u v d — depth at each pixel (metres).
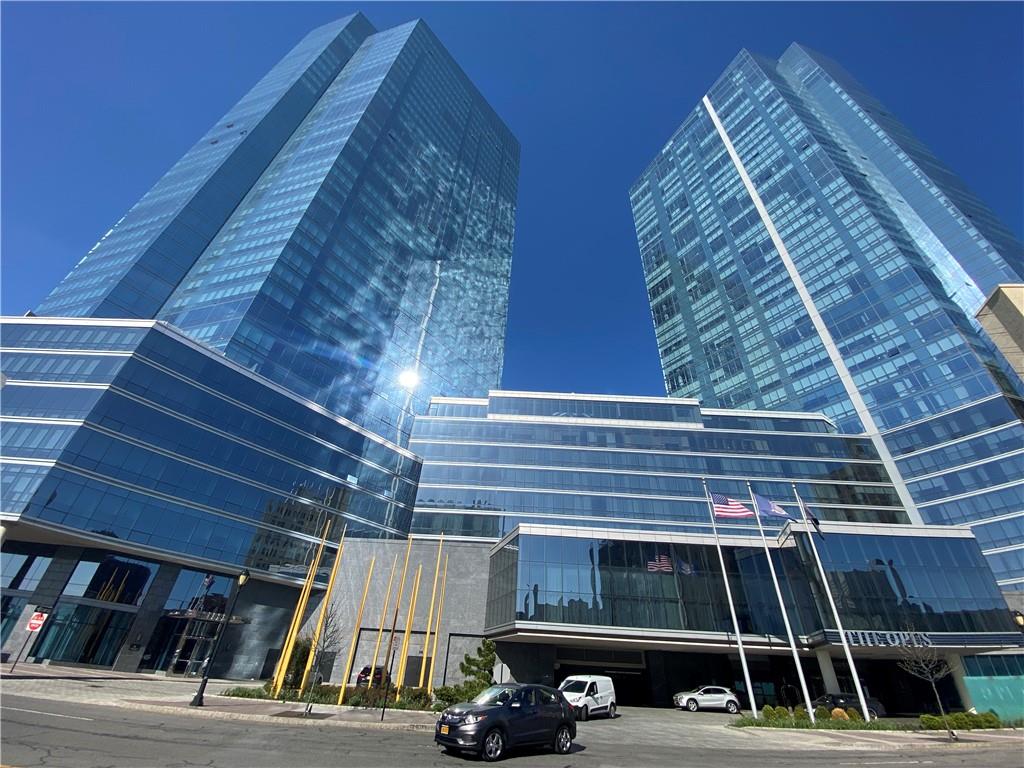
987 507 57.12
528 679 37.16
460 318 107.62
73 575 38.81
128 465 42.25
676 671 39.00
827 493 64.44
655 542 38.97
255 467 51.03
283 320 65.88
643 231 152.12
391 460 64.31
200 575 44.69
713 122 140.12
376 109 104.00
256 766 10.11
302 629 46.47
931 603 34.81
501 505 62.81
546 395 75.31
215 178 84.88
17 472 37.97
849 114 117.12
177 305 68.62
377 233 90.12
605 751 15.02
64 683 24.47
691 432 70.75
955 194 96.00
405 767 11.05
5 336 46.94
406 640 27.70
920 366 70.12
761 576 37.91
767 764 14.32
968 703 33.84
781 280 96.88
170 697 21.94
